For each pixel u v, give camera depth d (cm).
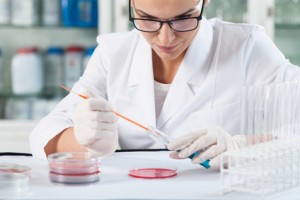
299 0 270
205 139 117
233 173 101
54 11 275
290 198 100
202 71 150
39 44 282
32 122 262
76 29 281
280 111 112
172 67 150
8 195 97
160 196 97
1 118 277
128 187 103
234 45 154
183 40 130
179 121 149
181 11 122
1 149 261
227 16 268
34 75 270
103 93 160
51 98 277
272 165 101
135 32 160
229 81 151
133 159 130
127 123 152
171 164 125
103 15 260
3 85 281
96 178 108
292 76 148
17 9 273
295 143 109
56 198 95
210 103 150
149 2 122
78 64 272
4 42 282
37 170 118
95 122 113
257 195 98
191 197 96
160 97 152
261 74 153
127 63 155
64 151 129
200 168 120
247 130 112
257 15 259
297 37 274
